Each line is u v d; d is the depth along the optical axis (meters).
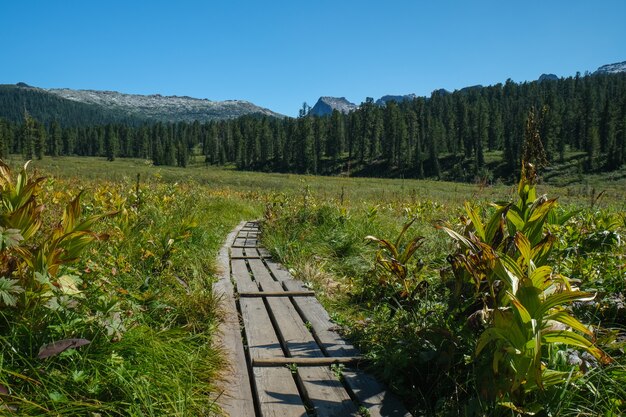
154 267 4.56
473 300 2.94
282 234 8.22
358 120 124.44
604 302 3.60
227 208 14.13
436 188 44.88
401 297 3.73
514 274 2.43
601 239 4.70
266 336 3.63
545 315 2.25
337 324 3.91
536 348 2.03
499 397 2.26
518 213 2.98
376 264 4.57
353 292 5.05
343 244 7.06
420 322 3.22
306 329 3.81
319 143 128.25
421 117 137.75
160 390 2.48
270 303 4.55
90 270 3.29
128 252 4.56
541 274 2.31
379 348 3.24
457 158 114.88
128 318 3.00
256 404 2.76
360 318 3.90
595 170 91.81
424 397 2.68
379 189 37.38
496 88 177.00
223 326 3.79
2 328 2.54
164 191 9.50
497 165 104.06
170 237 5.09
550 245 2.76
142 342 2.81
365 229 7.86
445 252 5.77
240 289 5.00
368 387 2.81
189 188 12.80
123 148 165.12
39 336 2.54
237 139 142.12
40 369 2.34
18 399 2.15
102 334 2.66
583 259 4.25
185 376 2.70
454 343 2.66
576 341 2.15
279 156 134.75
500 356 2.20
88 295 3.00
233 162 147.50
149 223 6.17
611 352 2.82
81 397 2.28
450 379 2.69
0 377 2.19
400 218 10.51
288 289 5.10
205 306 3.92
